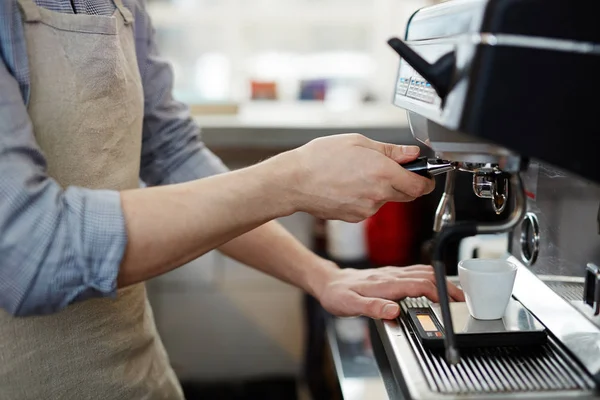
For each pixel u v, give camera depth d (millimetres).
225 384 2055
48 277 619
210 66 2926
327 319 1183
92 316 829
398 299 837
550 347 689
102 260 623
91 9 841
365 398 733
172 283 2057
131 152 890
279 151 2025
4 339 773
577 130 504
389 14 2953
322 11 3004
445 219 730
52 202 621
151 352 963
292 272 946
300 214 2025
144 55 996
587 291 679
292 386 2033
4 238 609
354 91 2820
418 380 623
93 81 807
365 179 678
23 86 728
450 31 583
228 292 2059
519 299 815
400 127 1961
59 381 819
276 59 3020
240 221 671
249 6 2967
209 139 1956
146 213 638
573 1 495
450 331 616
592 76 500
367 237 1879
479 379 624
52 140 788
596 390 600
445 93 553
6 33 705
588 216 688
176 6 2941
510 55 500
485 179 697
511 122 503
